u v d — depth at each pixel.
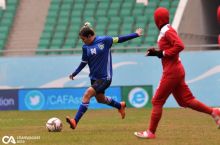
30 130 41.69
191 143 31.89
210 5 93.19
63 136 36.69
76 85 69.81
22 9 96.94
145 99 67.75
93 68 39.91
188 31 87.38
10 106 70.19
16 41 93.25
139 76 68.69
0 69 71.31
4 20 96.00
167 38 33.75
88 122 48.78
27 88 69.81
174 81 34.16
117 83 69.31
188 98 35.47
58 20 94.56
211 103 66.81
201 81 67.00
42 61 70.56
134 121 49.09
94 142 33.12
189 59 67.25
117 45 86.00
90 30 39.66
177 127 41.78
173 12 90.31
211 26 93.31
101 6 95.44
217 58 66.56
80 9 95.75
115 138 34.88
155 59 68.31
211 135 35.72
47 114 61.41
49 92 69.19
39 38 92.88
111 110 64.94
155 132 37.69
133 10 93.69
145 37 88.06
